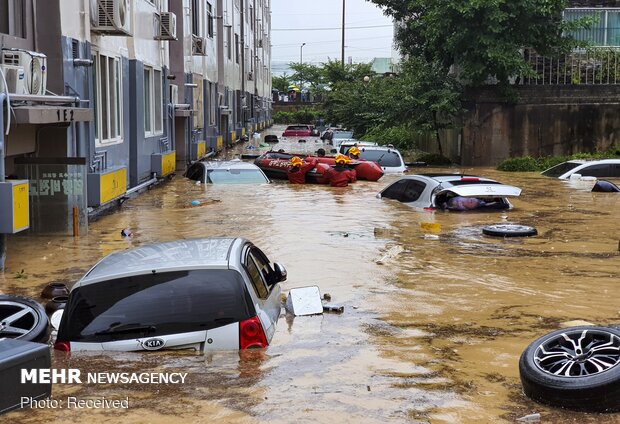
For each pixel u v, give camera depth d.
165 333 6.16
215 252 6.83
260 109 72.94
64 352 6.15
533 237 12.55
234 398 5.16
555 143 30.03
